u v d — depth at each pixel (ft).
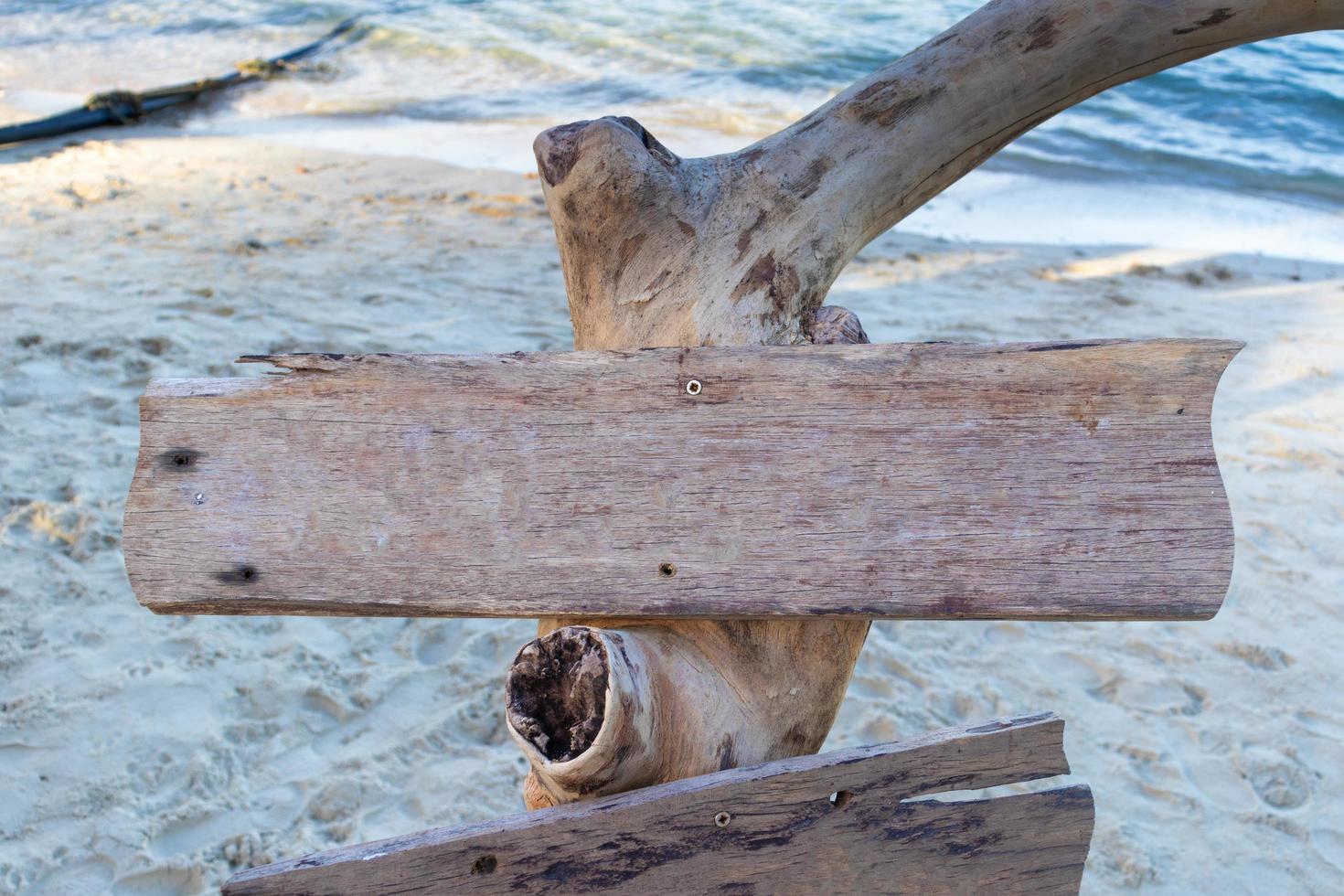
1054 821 5.06
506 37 47.37
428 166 31.78
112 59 46.44
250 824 10.10
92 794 10.23
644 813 4.66
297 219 26.45
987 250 26.66
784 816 4.81
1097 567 4.86
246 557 4.94
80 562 13.32
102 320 19.47
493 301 21.59
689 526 4.96
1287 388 19.60
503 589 4.95
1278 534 15.42
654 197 5.65
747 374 5.03
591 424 5.03
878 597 4.89
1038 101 6.29
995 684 12.64
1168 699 12.50
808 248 5.92
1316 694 12.55
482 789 10.60
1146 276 24.90
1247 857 10.39
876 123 6.10
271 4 54.85
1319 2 5.92
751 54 43.52
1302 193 31.12
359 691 11.85
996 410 4.96
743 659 5.23
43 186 28.50
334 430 5.02
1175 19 6.03
